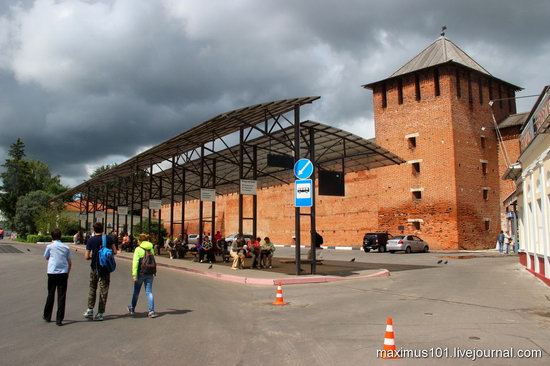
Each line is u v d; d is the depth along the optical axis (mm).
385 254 36469
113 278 18656
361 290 14867
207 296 13422
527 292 13891
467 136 41906
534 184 17281
